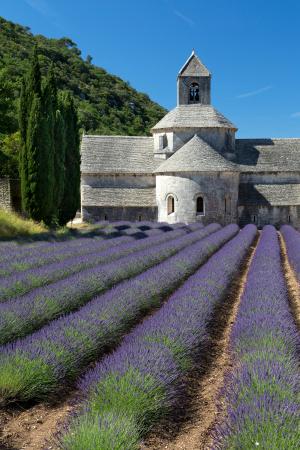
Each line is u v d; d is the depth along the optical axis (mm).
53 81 33312
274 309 9414
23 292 11391
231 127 44438
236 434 4418
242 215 42375
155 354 6539
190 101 45844
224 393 6098
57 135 31359
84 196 42188
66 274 14023
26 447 5219
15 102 52094
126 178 43594
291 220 42500
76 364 7102
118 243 23344
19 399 6316
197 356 8109
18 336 8312
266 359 6348
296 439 4238
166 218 40312
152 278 12906
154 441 5395
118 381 5703
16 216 28562
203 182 39438
